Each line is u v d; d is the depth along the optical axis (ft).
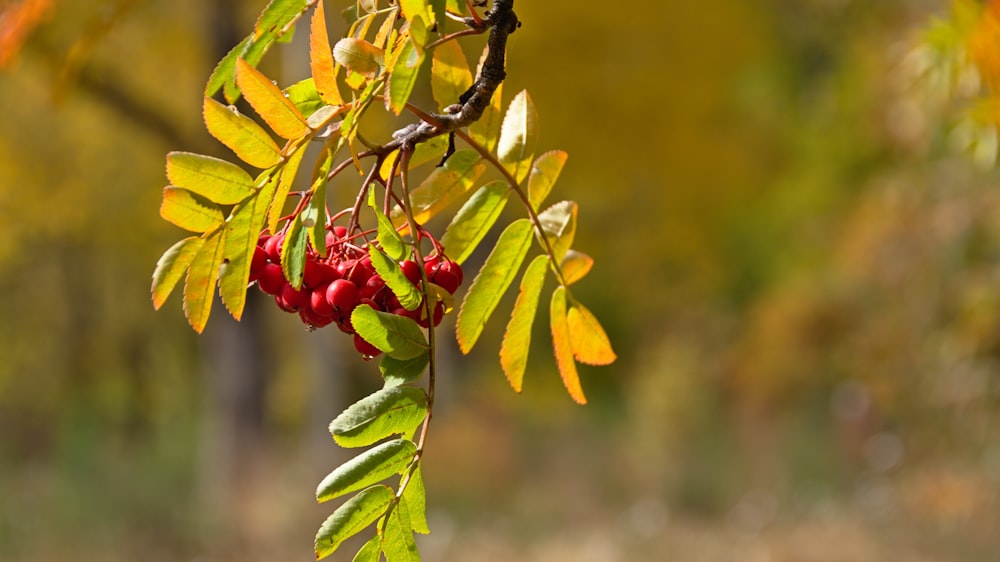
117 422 69.51
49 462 47.21
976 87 11.82
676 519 35.65
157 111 44.16
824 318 50.11
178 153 4.28
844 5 51.11
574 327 5.68
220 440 47.85
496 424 50.93
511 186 5.47
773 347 51.93
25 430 61.36
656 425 51.83
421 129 4.92
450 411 56.08
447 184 5.44
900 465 35.73
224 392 48.26
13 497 36.99
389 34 4.63
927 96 13.76
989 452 31.68
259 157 4.38
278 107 4.34
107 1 9.45
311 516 35.17
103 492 36.55
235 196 4.38
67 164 48.49
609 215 63.16
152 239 52.70
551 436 52.34
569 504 39.19
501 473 43.39
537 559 31.22
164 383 75.36
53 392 68.13
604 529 34.71
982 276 30.37
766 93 67.97
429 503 40.06
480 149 5.41
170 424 65.46
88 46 9.55
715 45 47.26
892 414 37.29
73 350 70.54
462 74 5.31
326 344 44.78
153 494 37.11
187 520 34.47
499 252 5.43
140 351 74.33
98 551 31.68
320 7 4.47
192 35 43.27
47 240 59.88
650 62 45.96
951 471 32.19
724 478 40.78
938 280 33.81
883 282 38.34
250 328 48.21
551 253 5.52
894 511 32.55
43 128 47.67
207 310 4.46
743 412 52.44
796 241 63.82
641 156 48.24
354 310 4.37
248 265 4.47
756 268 69.26
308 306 4.74
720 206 61.31
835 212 58.95
